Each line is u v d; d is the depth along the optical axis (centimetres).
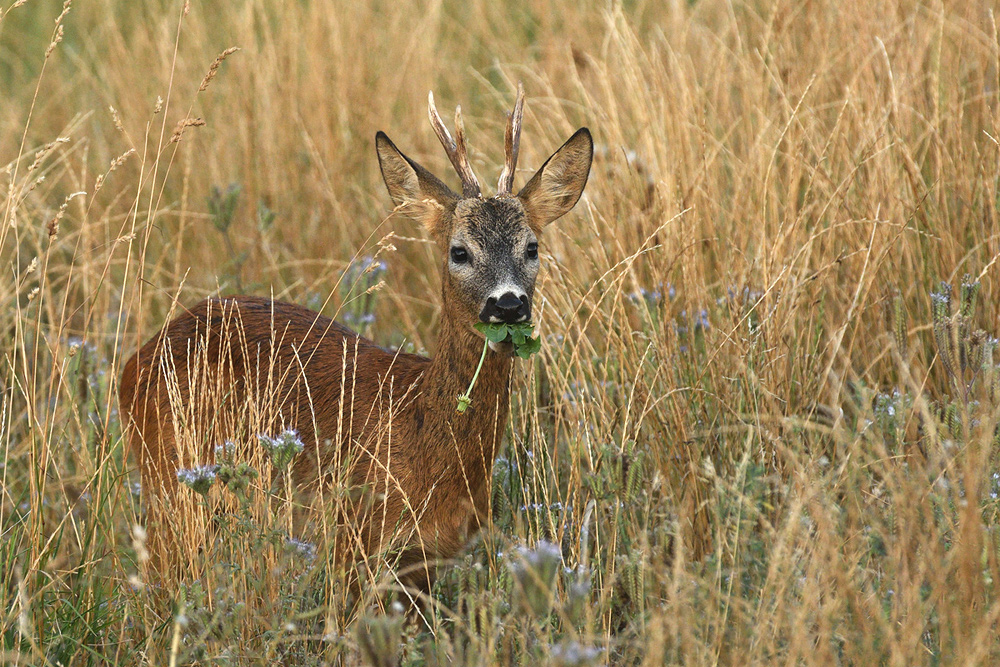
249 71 1552
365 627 672
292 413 930
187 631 754
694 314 1041
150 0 1806
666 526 817
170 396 872
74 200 1475
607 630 724
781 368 962
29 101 1738
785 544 696
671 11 1541
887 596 714
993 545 680
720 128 1319
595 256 1080
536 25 1836
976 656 597
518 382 1027
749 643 675
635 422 948
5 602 776
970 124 1184
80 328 1298
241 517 745
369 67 1608
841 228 1088
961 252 1049
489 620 706
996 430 768
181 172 1497
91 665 797
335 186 1442
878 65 1197
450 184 1484
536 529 869
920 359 1014
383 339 1262
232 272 1393
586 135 948
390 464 859
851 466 805
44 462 828
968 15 1234
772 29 1312
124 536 964
